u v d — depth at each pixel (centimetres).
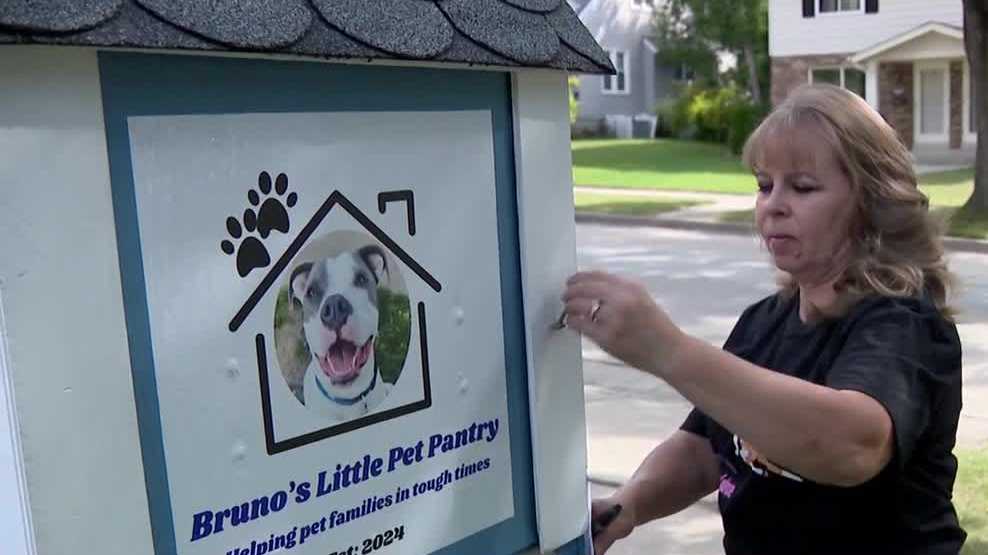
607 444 580
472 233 156
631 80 4050
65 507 116
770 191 176
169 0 117
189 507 126
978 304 920
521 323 164
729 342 199
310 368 136
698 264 1208
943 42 2377
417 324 149
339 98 138
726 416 148
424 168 149
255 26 123
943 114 2495
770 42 2709
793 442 147
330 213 138
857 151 167
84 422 117
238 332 129
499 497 162
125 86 119
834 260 172
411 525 150
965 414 607
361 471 143
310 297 136
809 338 177
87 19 110
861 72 2628
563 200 168
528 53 154
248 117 129
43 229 113
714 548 450
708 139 3369
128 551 121
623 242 1429
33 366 113
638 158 2769
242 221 129
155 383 122
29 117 111
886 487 168
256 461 132
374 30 135
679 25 3453
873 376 156
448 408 153
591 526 195
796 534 177
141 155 120
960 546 177
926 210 174
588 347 784
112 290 118
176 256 123
